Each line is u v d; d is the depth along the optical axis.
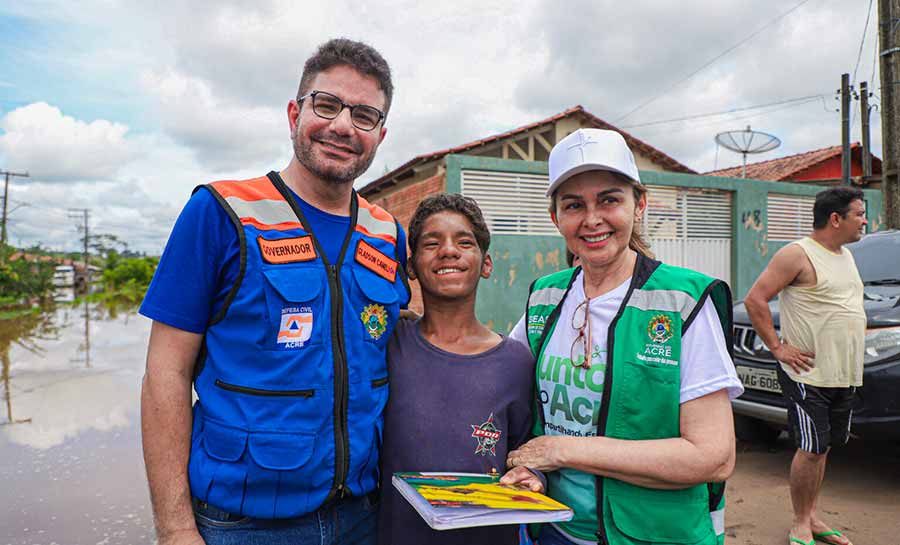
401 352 1.80
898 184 8.10
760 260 10.90
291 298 1.50
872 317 3.42
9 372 9.73
